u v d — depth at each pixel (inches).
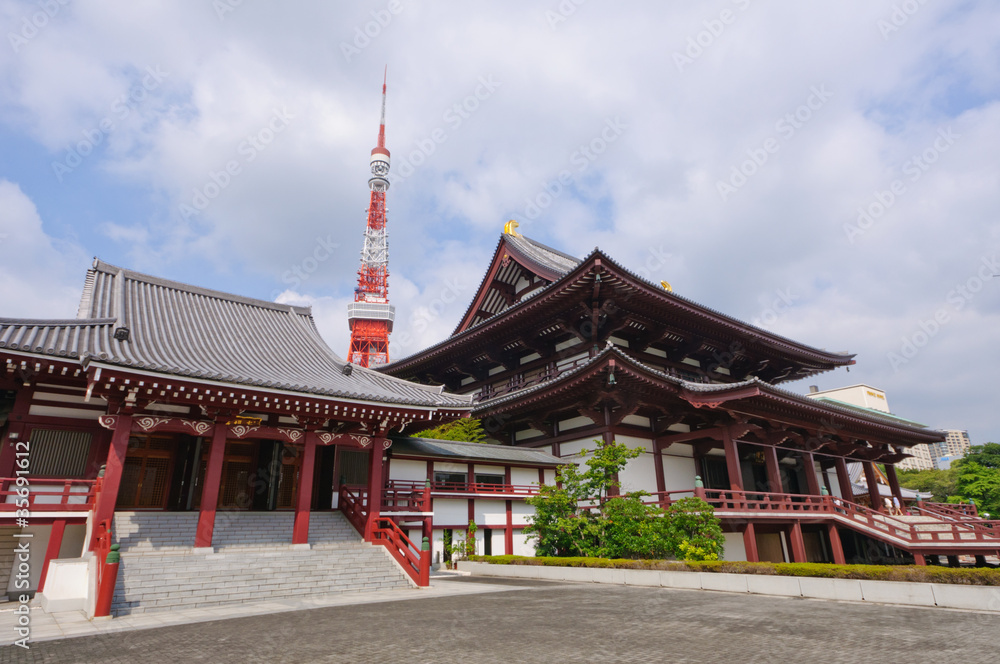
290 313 1257.4
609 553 909.8
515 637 423.5
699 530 901.2
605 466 965.8
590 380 1138.0
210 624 491.8
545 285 1593.3
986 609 547.2
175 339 925.2
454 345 1605.6
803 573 675.4
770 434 1256.2
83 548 740.0
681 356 1582.2
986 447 2952.8
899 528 1096.2
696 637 421.1
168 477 865.5
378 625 476.7
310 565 743.1
